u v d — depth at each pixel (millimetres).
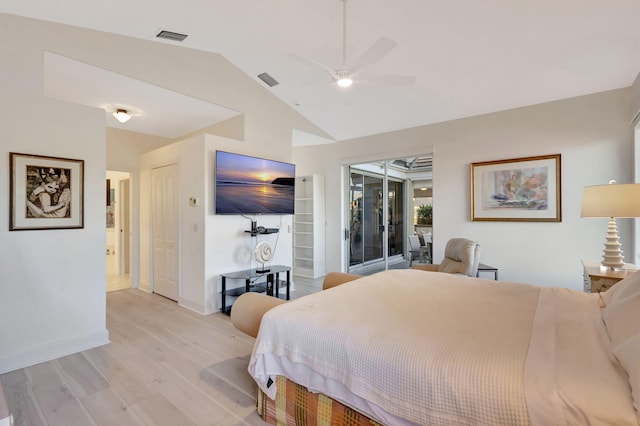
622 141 3490
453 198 4656
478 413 1106
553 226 3898
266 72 4250
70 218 2875
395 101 4414
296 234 6648
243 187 4238
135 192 5199
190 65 3791
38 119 2717
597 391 1026
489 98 4059
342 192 6082
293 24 3117
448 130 4711
